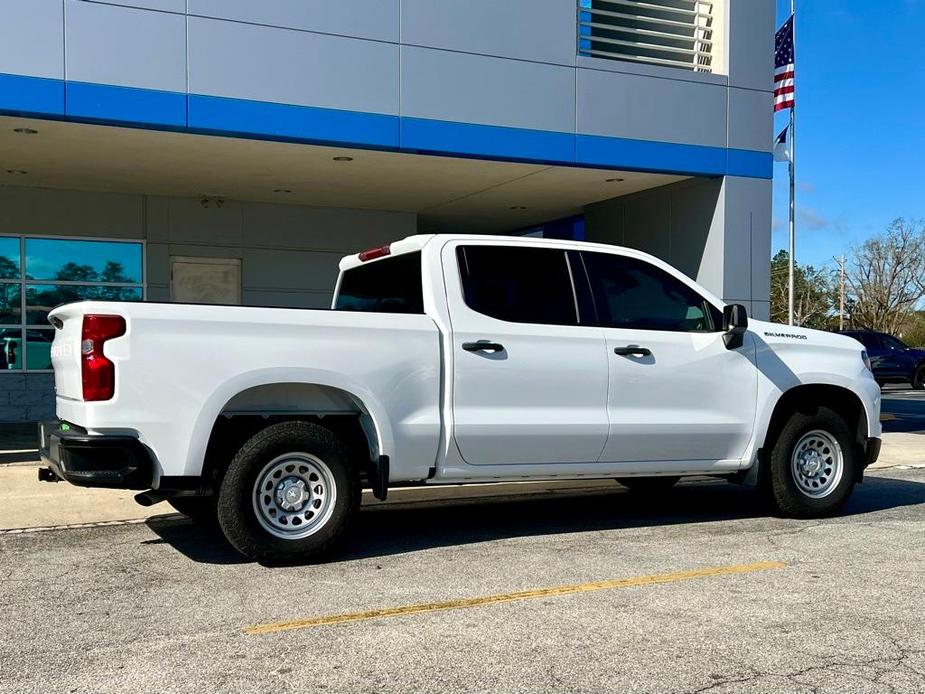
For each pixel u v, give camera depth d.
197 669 4.16
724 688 3.94
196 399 5.62
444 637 4.59
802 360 7.55
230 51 10.65
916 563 6.11
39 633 4.67
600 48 14.46
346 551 6.45
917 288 59.00
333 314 6.02
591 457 6.79
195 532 7.10
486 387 6.43
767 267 13.75
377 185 14.53
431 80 11.65
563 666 4.19
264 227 16.25
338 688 3.93
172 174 13.59
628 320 6.99
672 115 13.09
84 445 5.41
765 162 13.73
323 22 11.07
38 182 14.23
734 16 13.49
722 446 7.25
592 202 16.33
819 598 5.28
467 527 7.34
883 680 4.04
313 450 5.95
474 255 6.60
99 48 10.07
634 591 5.42
